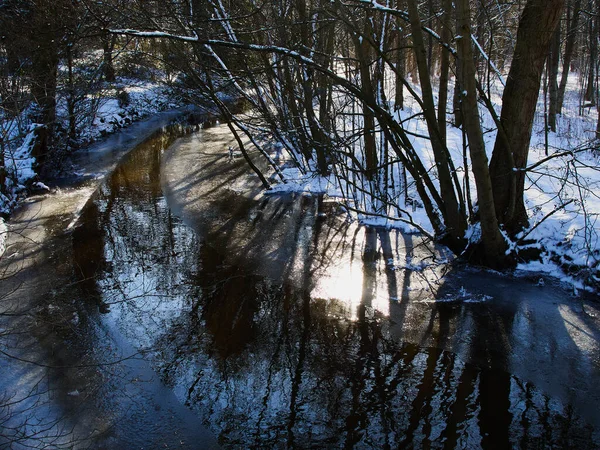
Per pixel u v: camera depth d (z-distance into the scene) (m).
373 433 4.60
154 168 14.26
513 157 7.61
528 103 7.41
